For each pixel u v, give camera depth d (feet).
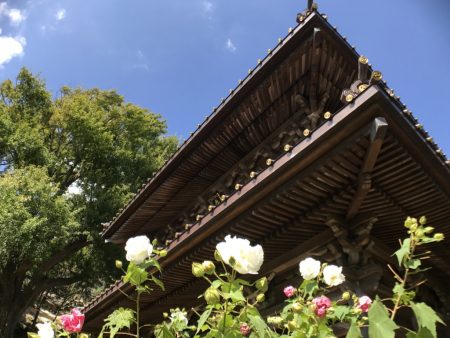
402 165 11.38
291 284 15.57
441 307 18.57
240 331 5.75
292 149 11.54
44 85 75.00
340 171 11.44
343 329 12.31
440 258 16.46
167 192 27.09
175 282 18.88
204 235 14.73
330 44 16.43
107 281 66.44
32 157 65.16
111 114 76.89
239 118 20.83
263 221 13.65
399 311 15.30
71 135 71.20
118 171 71.97
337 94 19.01
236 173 24.25
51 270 67.72
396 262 15.62
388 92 10.11
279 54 17.28
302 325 6.26
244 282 5.79
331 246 14.12
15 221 49.57
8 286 59.31
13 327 57.77
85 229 61.26
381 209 13.34
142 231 32.19
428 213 13.43
